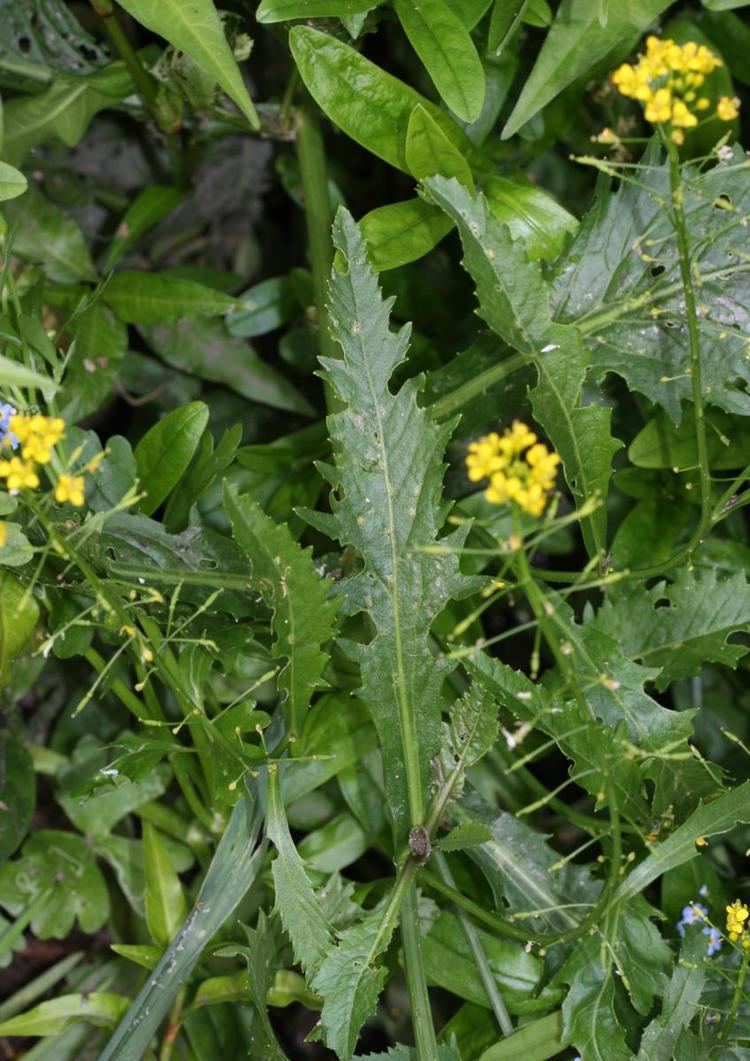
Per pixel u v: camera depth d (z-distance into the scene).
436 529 0.75
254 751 0.75
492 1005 0.77
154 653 0.74
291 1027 0.86
